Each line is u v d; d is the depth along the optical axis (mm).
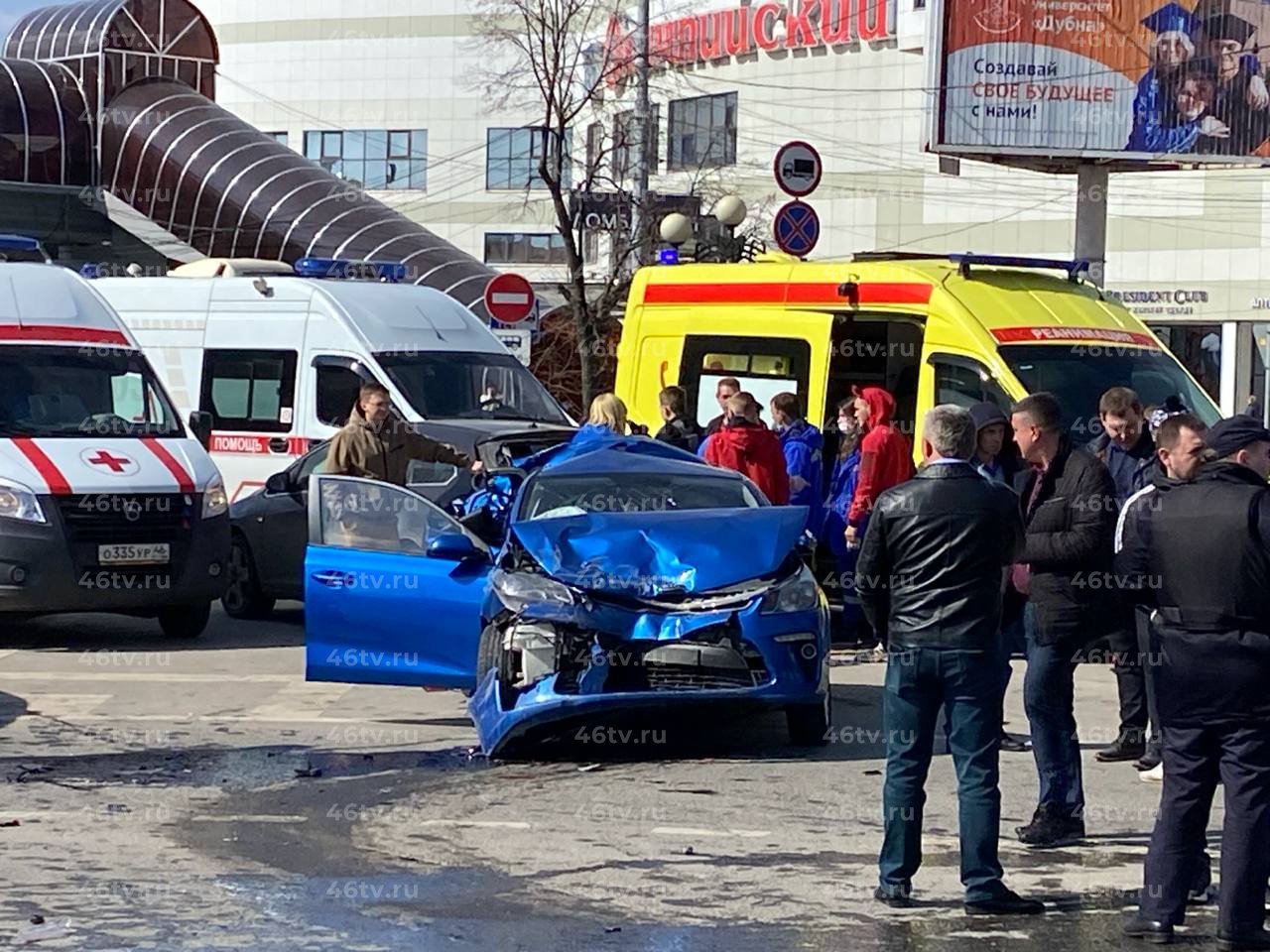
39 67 48500
